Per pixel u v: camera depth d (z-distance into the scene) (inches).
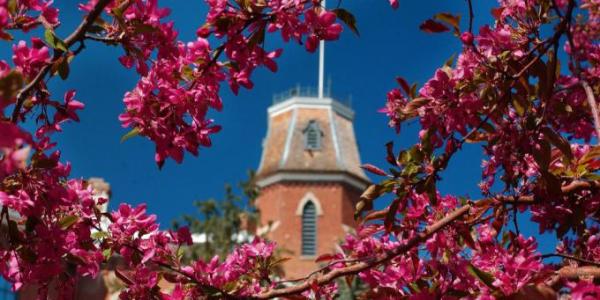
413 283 147.9
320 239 1963.6
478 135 159.2
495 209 158.9
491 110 148.5
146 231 155.0
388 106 155.1
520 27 154.5
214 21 131.0
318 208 2001.7
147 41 130.0
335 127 2171.5
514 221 155.4
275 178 2039.9
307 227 1989.4
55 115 125.0
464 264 149.2
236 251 175.3
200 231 1119.0
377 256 150.0
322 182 2032.5
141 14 128.2
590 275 123.1
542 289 117.9
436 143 150.9
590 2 188.2
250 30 132.6
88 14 116.3
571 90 176.4
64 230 129.6
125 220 153.8
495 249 149.7
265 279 173.2
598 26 190.2
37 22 116.6
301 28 130.3
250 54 134.4
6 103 72.7
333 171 2038.6
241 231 1165.7
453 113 147.9
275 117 2251.5
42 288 134.0
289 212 1990.7
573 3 132.3
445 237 155.3
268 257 174.4
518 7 156.3
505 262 120.2
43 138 123.6
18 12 115.8
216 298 154.3
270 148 2166.6
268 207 2020.2
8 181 123.6
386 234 162.4
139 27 123.0
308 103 2223.2
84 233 140.9
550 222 167.2
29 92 117.6
